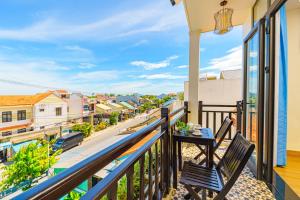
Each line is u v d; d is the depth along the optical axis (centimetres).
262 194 191
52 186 45
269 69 205
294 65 291
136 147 111
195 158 270
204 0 267
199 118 383
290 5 277
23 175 239
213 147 215
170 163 201
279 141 223
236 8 290
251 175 232
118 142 85
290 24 292
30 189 43
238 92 471
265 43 212
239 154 151
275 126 217
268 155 208
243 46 318
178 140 216
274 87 206
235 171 134
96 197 62
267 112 209
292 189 180
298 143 286
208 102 502
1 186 223
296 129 288
